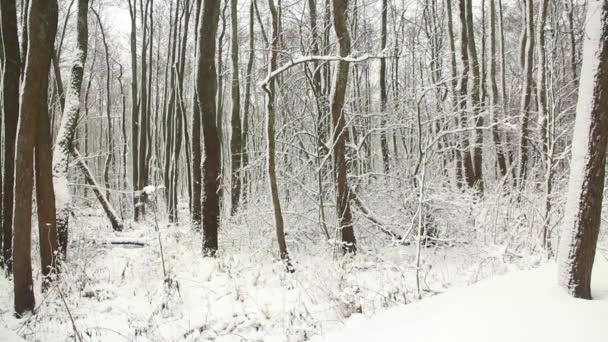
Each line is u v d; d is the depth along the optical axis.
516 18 25.64
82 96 28.38
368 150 14.68
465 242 9.47
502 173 14.49
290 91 12.36
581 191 4.81
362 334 4.76
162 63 29.98
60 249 8.46
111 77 32.91
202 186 10.61
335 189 9.65
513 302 4.71
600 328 3.79
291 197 11.64
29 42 7.20
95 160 37.66
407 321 4.82
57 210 9.10
